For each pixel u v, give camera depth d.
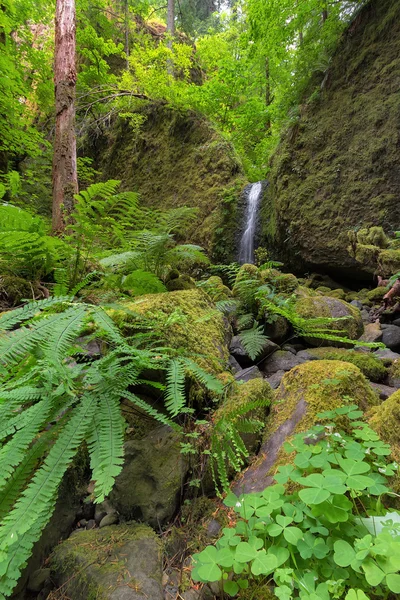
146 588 1.03
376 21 6.29
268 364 2.87
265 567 0.88
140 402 1.36
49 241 2.71
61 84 5.79
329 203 6.25
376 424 1.34
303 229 6.51
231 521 1.27
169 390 1.37
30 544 0.94
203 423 1.55
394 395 1.42
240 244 8.68
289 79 8.63
